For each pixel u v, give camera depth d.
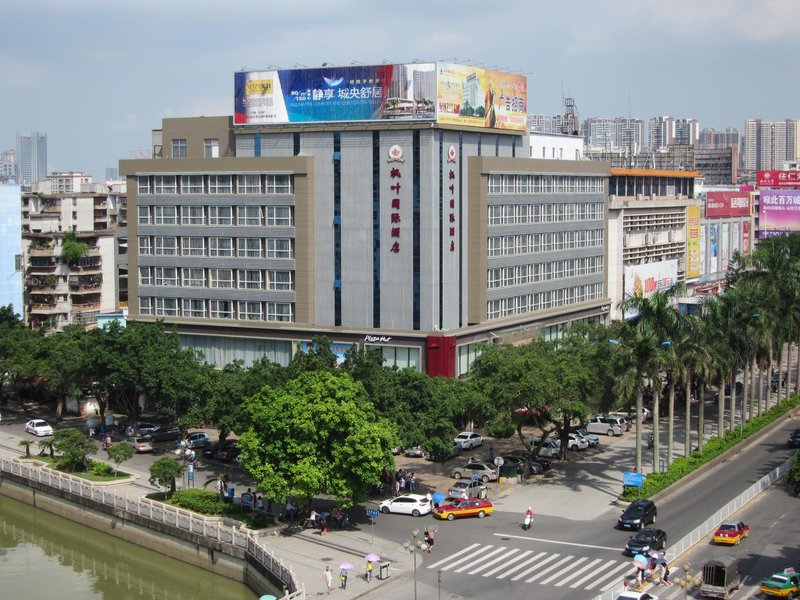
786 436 133.88
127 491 108.56
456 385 109.94
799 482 94.06
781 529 92.38
